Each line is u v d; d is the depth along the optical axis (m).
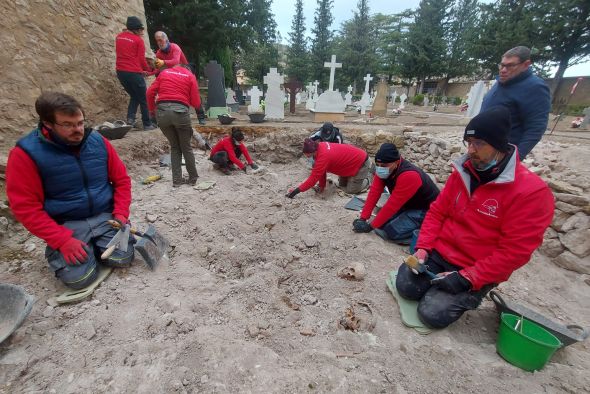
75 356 1.54
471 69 28.41
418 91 33.03
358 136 5.99
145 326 1.75
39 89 3.72
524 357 1.56
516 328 1.74
